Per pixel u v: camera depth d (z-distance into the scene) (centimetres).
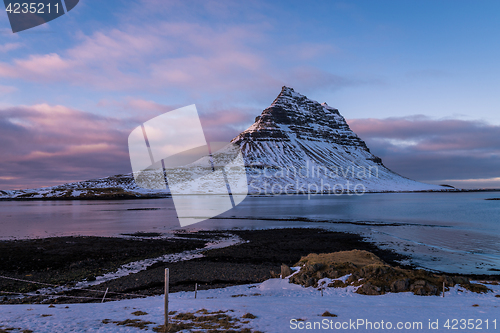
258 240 4238
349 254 2280
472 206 11425
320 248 3647
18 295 2023
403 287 1733
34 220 7356
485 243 3922
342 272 1992
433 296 1628
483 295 1639
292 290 1889
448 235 4588
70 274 2545
